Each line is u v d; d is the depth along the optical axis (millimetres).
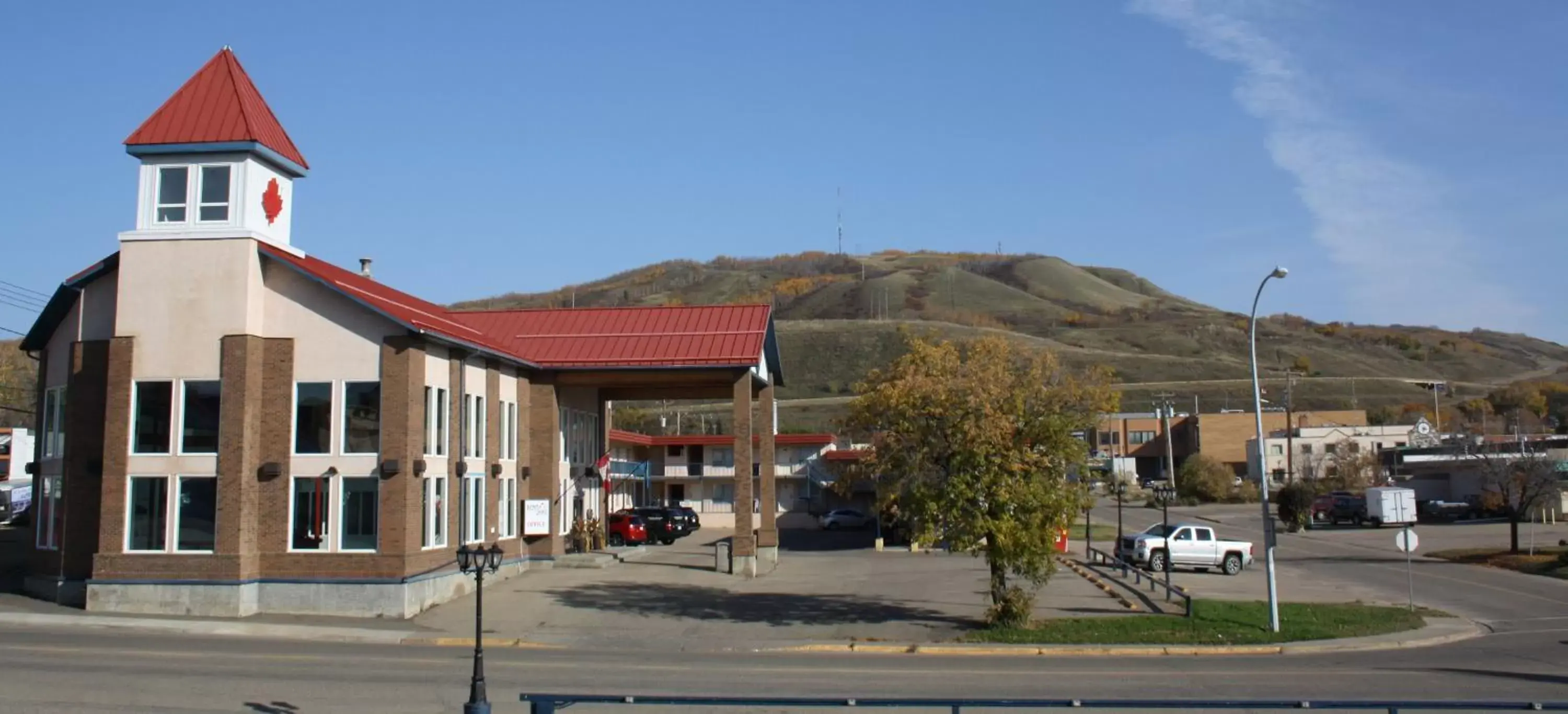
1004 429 23500
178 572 25406
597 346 37500
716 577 34969
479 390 31875
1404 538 30297
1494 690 17281
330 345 26594
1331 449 90125
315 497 26281
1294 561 44688
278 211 27938
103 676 16844
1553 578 38219
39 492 29688
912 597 30812
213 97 26953
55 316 29734
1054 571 25078
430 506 27938
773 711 14820
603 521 44281
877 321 160000
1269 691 17031
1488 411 125250
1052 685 17453
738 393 36250
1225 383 133375
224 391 25781
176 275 26328
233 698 15422
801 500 68625
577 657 20844
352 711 14672
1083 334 177500
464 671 18219
